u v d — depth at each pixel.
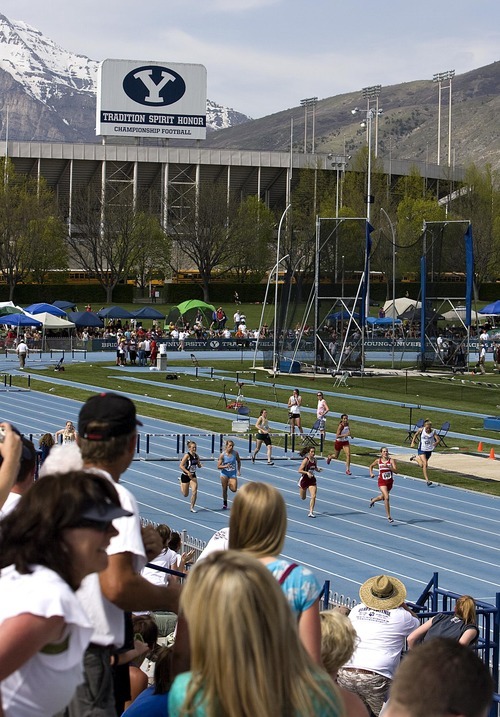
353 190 172.50
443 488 46.53
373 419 68.31
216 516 39.94
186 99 187.75
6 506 7.66
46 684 5.14
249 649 4.66
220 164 197.25
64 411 69.56
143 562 6.71
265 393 81.12
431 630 15.03
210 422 65.12
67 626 5.13
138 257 165.88
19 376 91.12
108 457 7.07
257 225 171.12
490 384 89.38
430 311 97.75
